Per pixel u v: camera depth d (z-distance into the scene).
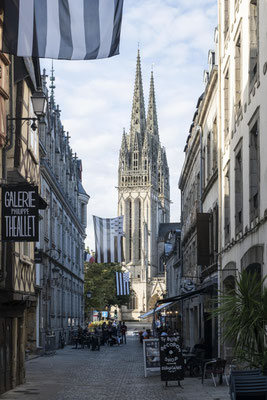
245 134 22.97
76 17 14.17
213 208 34.00
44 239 49.00
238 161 25.62
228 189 29.25
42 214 47.47
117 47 14.22
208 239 34.25
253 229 20.81
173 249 75.56
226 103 29.36
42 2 14.12
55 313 55.88
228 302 15.43
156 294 198.00
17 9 14.04
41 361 38.41
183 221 60.91
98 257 52.56
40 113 21.08
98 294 102.50
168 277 89.38
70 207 67.94
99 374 28.83
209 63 38.91
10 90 22.38
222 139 29.78
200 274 43.09
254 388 12.27
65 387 22.84
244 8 23.41
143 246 198.38
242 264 22.97
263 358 14.38
